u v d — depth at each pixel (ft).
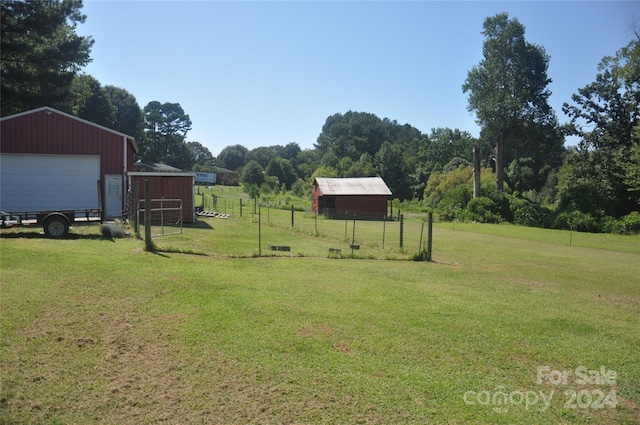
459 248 72.08
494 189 173.47
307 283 33.86
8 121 72.08
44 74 90.79
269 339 20.94
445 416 15.12
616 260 67.56
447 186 216.95
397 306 28.32
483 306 29.94
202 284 30.04
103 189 77.82
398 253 56.34
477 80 167.43
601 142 150.61
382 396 16.19
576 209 138.51
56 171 75.15
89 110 204.33
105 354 18.38
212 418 14.32
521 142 182.29
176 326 21.81
